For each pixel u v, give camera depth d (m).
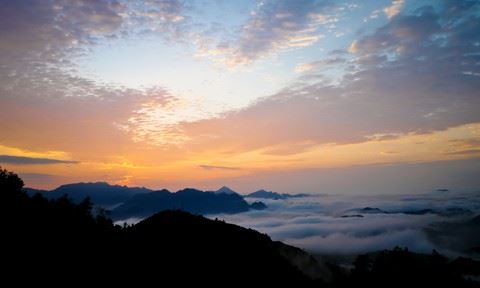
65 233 97.56
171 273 98.38
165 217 147.75
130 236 122.88
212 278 104.69
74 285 74.00
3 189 103.81
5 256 74.19
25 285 67.56
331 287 153.88
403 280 180.88
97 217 126.94
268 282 117.31
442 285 180.25
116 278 84.19
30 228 90.44
